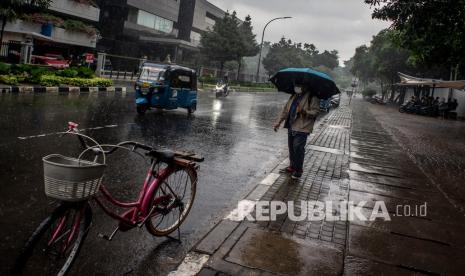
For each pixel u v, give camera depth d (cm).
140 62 3284
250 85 5188
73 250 306
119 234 407
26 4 2411
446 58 1334
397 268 376
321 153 979
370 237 446
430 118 3183
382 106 5031
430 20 1095
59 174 259
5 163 593
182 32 5944
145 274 337
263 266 352
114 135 923
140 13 4716
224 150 916
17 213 427
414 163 966
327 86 665
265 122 1591
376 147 1189
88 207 306
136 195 529
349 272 358
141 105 1337
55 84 1812
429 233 479
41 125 913
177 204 409
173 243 402
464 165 1014
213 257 360
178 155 394
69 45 3344
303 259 373
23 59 2270
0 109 1056
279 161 859
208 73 4925
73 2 3347
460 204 623
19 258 267
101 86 2116
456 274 375
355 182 706
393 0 1133
